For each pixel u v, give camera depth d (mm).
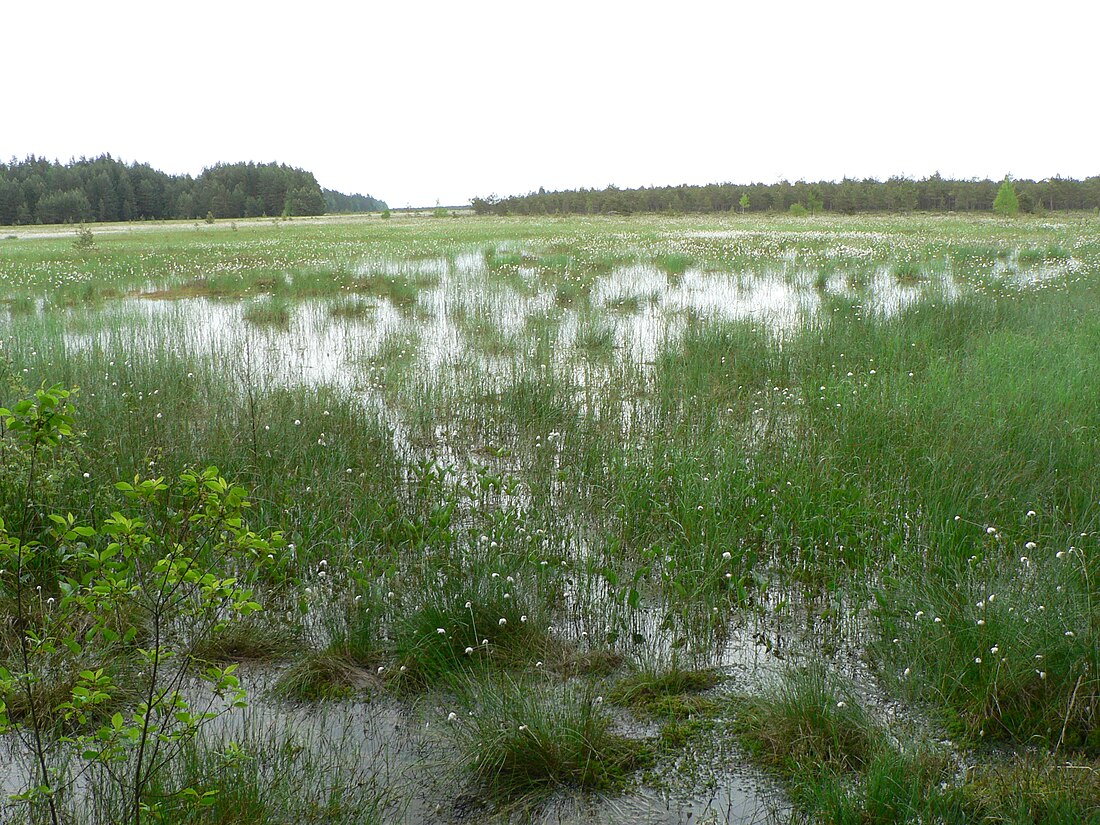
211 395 8602
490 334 12930
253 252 26859
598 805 3459
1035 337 10695
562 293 16891
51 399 2996
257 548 3184
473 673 4320
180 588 4602
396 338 12281
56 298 16594
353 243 31719
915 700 4078
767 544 5664
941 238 28938
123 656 4352
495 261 22109
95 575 3133
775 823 3340
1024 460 6336
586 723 3783
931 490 5863
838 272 19828
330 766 3648
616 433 7836
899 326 11648
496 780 3594
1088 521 5438
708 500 5891
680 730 3900
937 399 7762
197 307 16031
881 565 5340
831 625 4820
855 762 3650
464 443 7973
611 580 5000
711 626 4750
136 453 6559
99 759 2959
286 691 4223
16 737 3795
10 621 4520
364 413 8148
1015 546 5113
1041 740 3734
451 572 5078
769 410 8461
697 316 14078
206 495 3090
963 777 3535
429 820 3363
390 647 4617
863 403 7844
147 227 59094
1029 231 33375
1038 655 3961
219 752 3555
